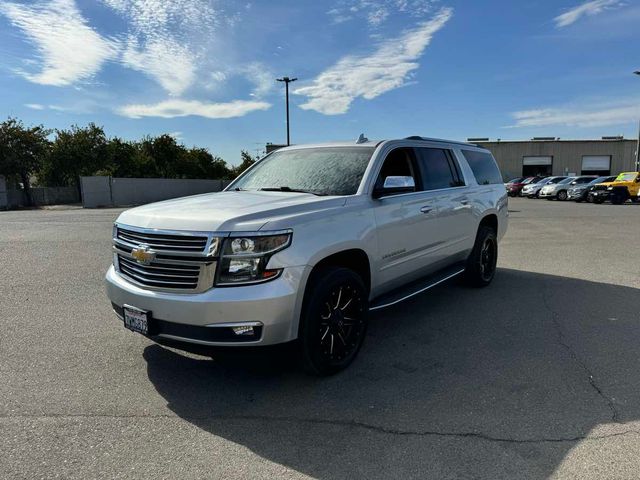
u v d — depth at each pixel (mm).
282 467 2662
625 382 3680
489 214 6609
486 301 6020
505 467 2629
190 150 55031
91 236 12344
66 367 4023
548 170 52656
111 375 3869
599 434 2947
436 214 5191
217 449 2838
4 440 2920
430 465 2660
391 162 4770
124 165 45938
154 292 3404
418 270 5027
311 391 3588
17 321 5246
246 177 5203
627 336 4707
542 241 11352
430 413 3242
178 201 4121
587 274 7594
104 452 2801
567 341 4582
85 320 5285
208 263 3215
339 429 3055
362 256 4098
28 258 9055
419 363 4098
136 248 3500
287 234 3346
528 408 3289
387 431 3021
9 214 21781
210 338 3217
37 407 3338
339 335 3846
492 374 3857
